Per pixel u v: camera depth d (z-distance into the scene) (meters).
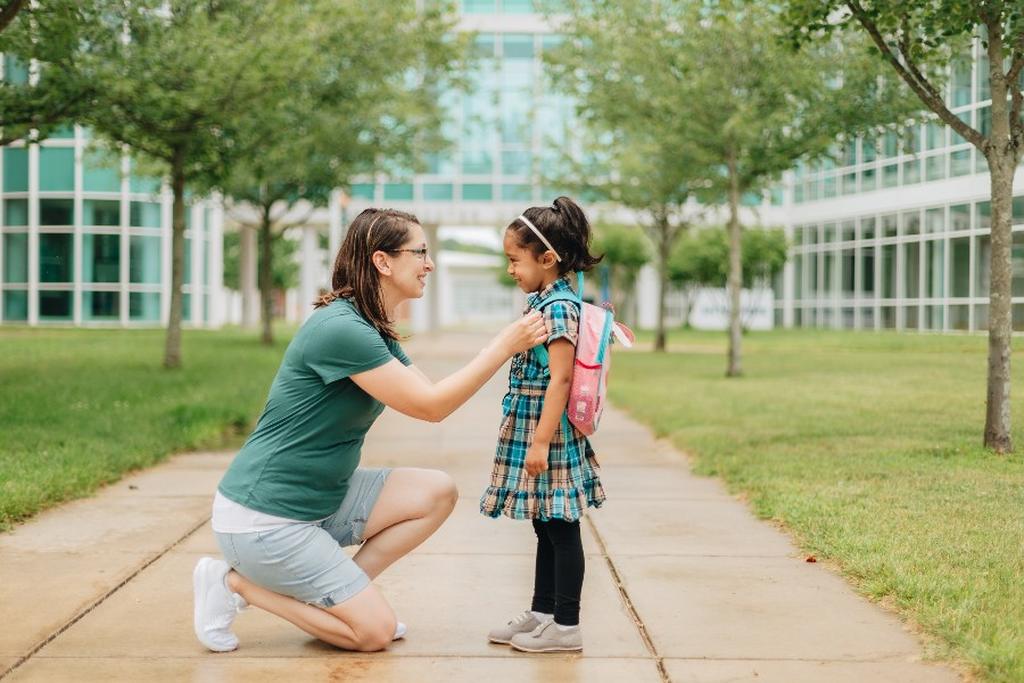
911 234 21.64
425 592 4.66
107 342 23.03
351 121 21.62
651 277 45.28
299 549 3.67
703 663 3.71
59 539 5.64
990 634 3.77
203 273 36.28
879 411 10.70
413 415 3.62
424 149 22.81
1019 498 6.21
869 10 8.20
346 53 18.48
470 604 4.47
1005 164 7.83
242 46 13.40
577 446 3.78
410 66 20.00
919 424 9.58
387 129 22.25
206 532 5.83
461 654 3.81
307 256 38.81
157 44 13.50
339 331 3.57
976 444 8.23
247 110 14.56
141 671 3.61
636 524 6.12
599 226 36.78
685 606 4.43
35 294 30.41
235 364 17.45
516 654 3.81
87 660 3.72
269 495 3.62
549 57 17.22
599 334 3.66
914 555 4.86
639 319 46.44
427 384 3.60
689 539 5.72
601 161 23.33
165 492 7.09
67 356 18.44
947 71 14.96
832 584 4.75
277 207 36.62
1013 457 7.64
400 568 5.08
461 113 32.69
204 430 9.85
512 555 5.35
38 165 30.14
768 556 5.32
